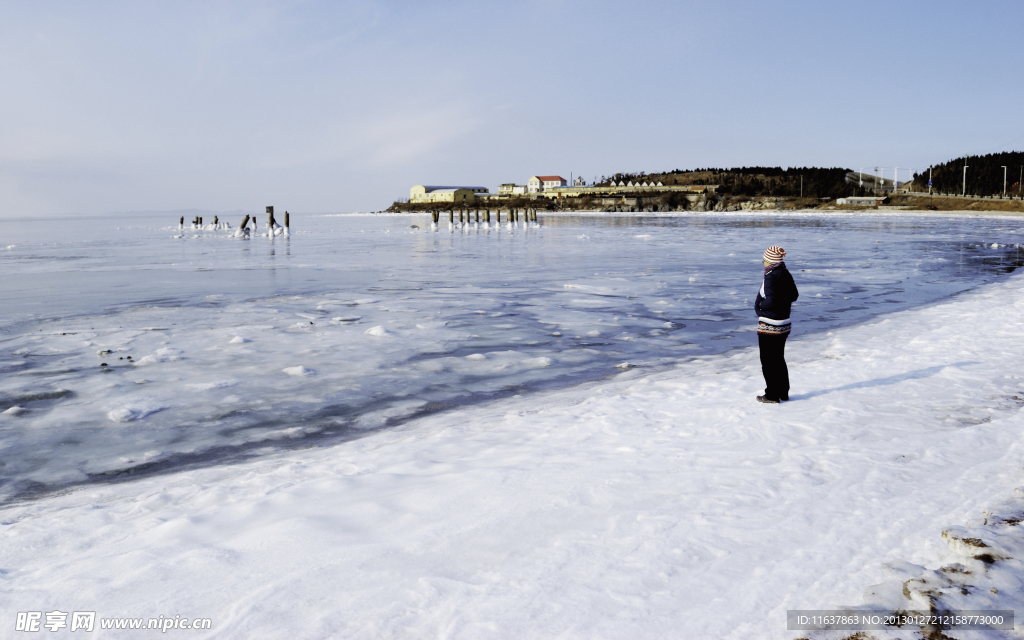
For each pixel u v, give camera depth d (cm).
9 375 865
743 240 4162
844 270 2297
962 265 2433
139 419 691
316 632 259
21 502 486
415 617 267
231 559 334
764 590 277
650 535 337
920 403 617
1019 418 535
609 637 248
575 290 1806
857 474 421
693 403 670
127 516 433
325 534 362
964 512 345
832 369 800
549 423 628
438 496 416
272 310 1434
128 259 2880
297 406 738
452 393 795
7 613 288
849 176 16375
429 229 6656
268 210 5056
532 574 299
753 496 388
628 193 17662
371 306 1502
